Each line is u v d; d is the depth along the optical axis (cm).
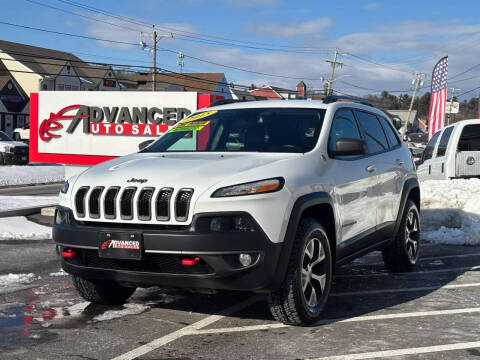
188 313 509
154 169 459
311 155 495
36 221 1099
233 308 525
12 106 5681
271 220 425
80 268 461
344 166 530
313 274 474
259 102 602
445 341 432
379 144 641
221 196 419
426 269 719
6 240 917
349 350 410
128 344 423
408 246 696
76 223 459
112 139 1481
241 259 420
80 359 392
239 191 422
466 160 1193
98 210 448
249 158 479
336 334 448
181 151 547
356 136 589
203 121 583
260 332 452
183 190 425
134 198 431
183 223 420
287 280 442
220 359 392
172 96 1430
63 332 452
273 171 446
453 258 795
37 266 718
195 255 413
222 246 411
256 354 402
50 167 3142
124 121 1470
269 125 547
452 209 1009
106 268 449
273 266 425
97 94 1487
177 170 451
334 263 510
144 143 609
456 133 1204
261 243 419
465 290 603
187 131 575
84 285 510
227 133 552
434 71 2461
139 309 521
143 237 421
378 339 436
